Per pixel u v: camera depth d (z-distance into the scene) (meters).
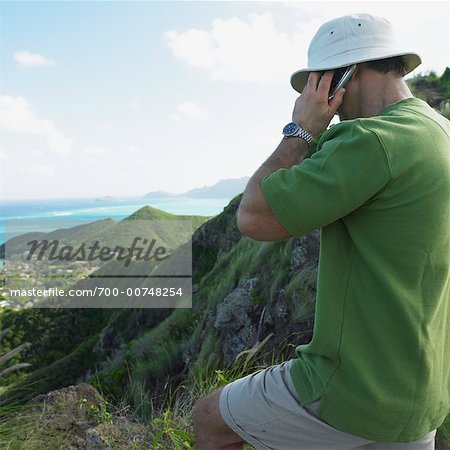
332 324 1.68
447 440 3.16
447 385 1.76
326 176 1.60
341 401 1.65
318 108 1.82
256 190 1.75
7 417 3.57
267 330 7.31
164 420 3.14
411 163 1.57
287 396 1.79
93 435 3.23
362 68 1.81
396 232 1.59
